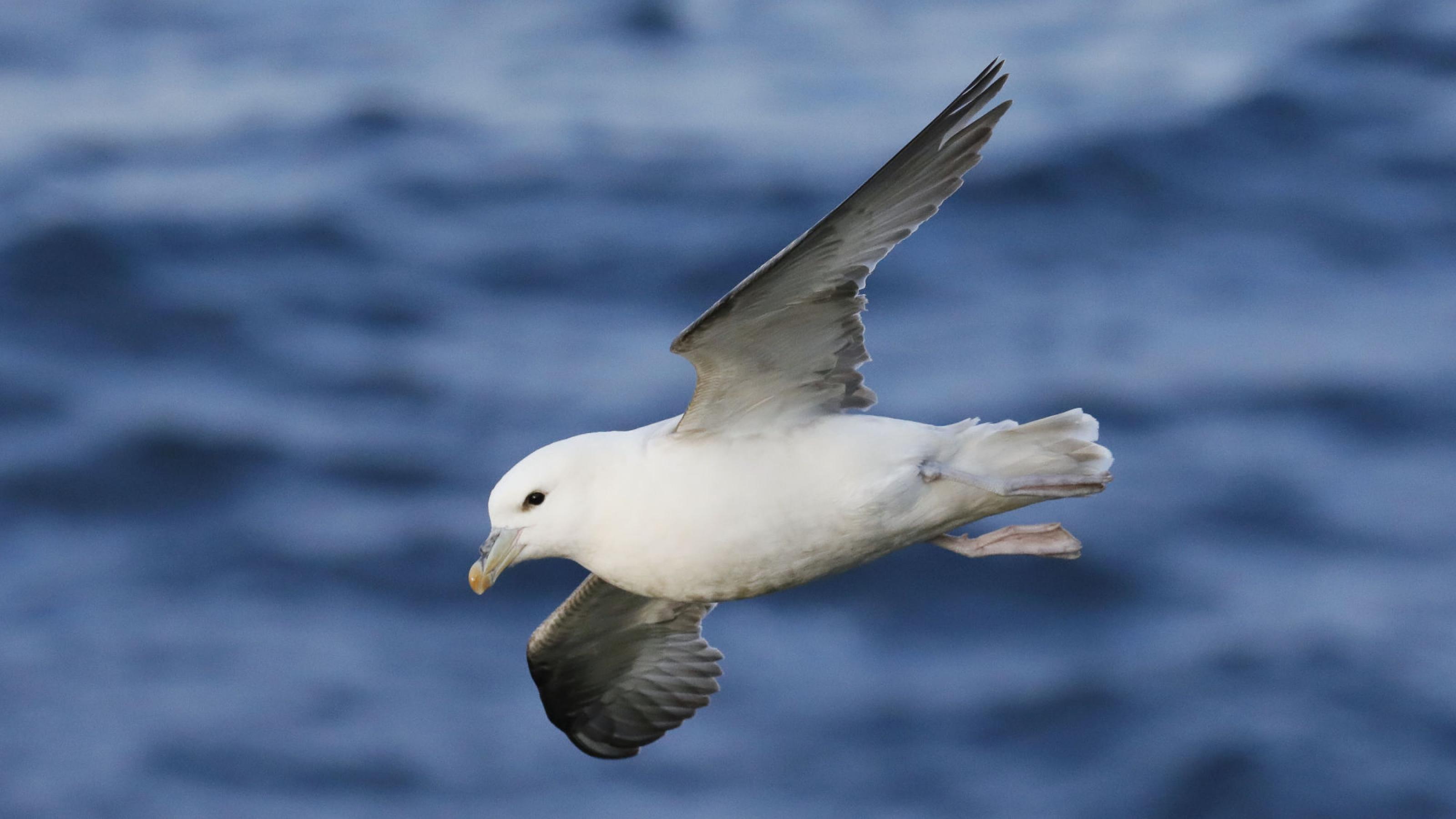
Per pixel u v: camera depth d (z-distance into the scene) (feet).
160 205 87.51
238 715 55.11
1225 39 102.73
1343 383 67.87
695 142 96.43
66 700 55.72
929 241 81.97
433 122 100.42
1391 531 60.08
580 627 32.89
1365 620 56.39
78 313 77.05
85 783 52.49
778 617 58.39
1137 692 54.19
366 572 61.36
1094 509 61.87
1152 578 58.80
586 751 35.47
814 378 27.02
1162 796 50.60
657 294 80.38
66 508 64.69
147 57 113.19
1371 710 53.26
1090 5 113.80
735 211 87.51
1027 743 52.95
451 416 70.03
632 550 27.32
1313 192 84.48
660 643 34.17
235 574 61.31
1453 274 76.48
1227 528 60.75
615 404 69.97
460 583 60.80
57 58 113.09
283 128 99.45
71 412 69.87
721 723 54.08
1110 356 71.36
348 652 57.77
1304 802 50.24
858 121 97.86
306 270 81.92
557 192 90.33
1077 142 89.56
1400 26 98.94
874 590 59.11
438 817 51.47
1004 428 27.63
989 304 76.28
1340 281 76.89
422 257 83.82
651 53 111.86
